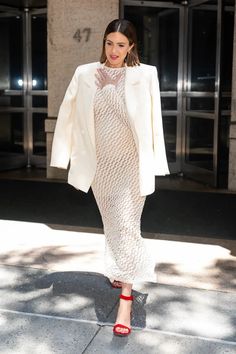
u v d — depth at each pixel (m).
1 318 3.74
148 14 8.85
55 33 8.35
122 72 3.53
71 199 7.46
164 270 4.67
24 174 9.34
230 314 3.82
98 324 3.66
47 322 3.69
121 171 3.59
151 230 5.93
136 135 3.48
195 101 8.78
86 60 8.30
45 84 9.66
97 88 3.53
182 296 4.12
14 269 4.66
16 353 3.29
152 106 3.59
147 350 3.33
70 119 3.76
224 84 8.06
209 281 4.43
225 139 8.43
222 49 7.90
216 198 7.56
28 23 9.53
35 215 6.57
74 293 4.16
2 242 5.46
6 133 9.62
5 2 9.17
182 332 3.56
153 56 8.97
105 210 3.64
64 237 5.65
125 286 3.59
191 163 9.00
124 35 3.48
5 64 9.50
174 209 6.91
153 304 3.97
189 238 5.64
